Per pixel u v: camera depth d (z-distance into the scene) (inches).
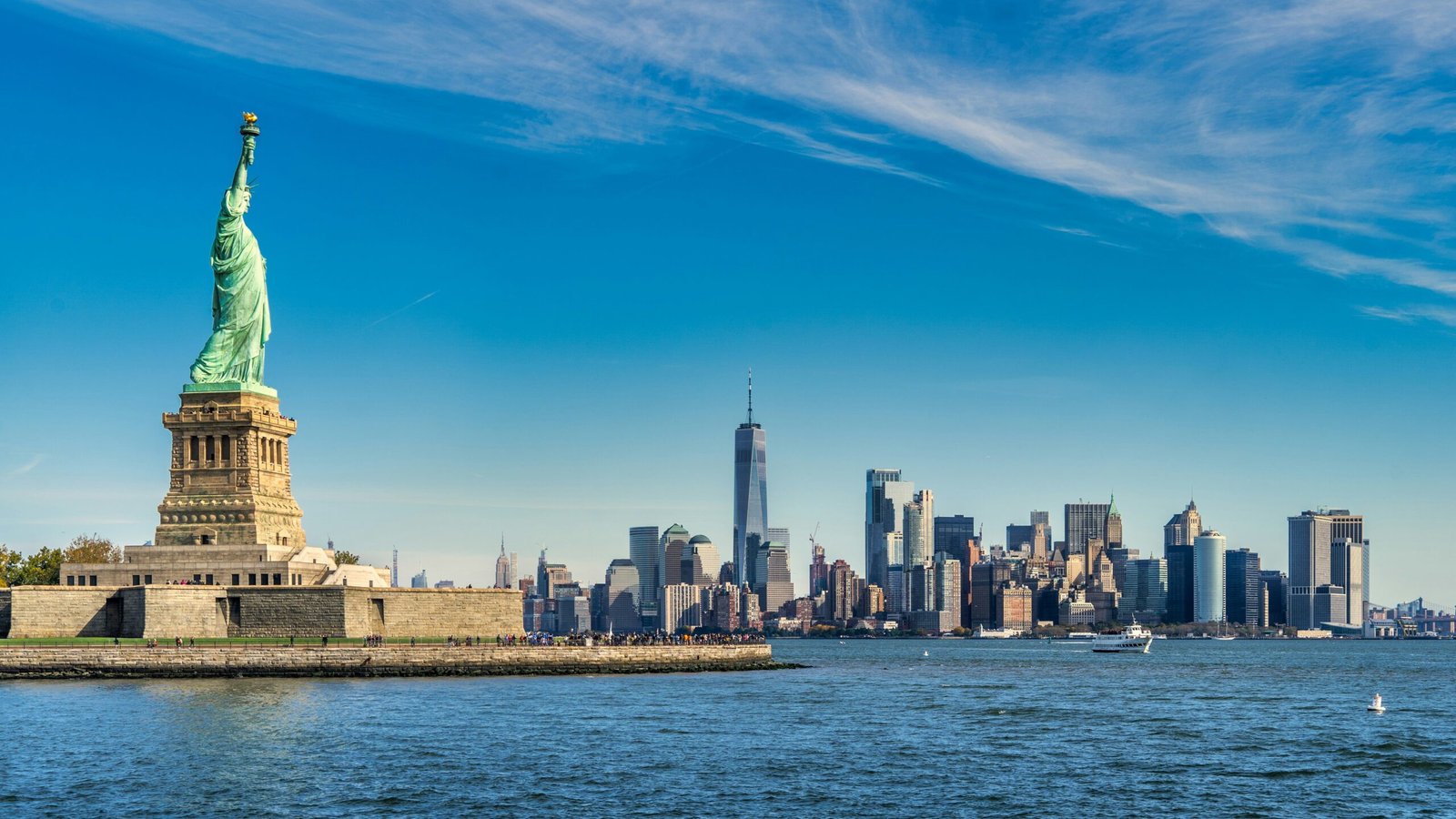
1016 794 5383.9
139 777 5413.4
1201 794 5433.1
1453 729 7711.6
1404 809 5191.9
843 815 4968.0
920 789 5447.8
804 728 7155.5
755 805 5108.3
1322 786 5625.0
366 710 7362.2
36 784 5265.8
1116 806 5177.2
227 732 6481.3
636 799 5172.2
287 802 5032.0
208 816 4813.0
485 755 5984.3
